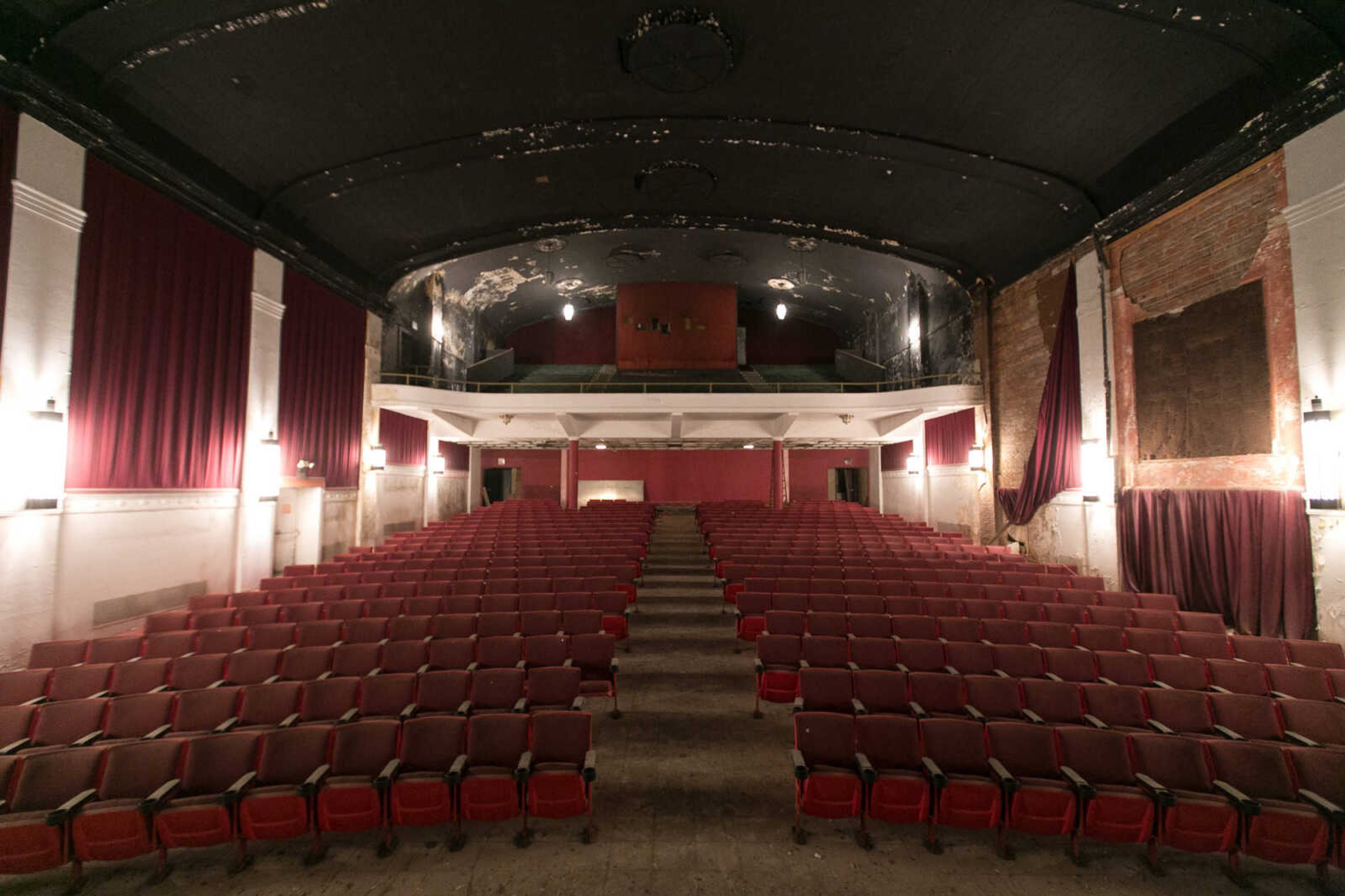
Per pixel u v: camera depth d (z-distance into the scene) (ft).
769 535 43.21
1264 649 19.89
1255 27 21.99
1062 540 36.65
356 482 43.47
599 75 29.91
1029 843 13.47
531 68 29.04
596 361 84.74
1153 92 26.25
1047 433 37.50
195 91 25.63
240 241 31.65
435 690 16.88
